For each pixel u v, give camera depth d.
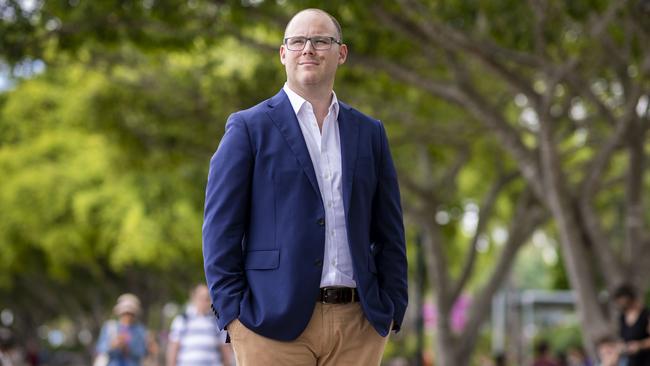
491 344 55.06
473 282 56.38
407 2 17.72
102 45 22.08
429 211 27.95
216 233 5.24
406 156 31.92
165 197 43.25
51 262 51.06
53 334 124.19
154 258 43.38
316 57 5.37
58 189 45.31
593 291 19.38
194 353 14.87
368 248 5.37
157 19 19.97
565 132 23.45
